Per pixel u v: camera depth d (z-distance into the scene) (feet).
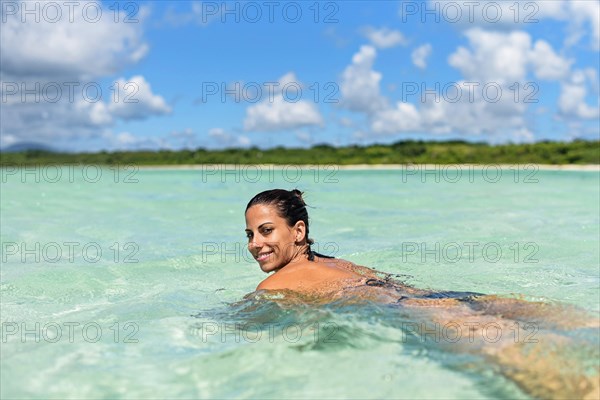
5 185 60.59
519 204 36.60
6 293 14.07
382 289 11.78
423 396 7.48
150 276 16.10
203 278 15.87
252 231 12.68
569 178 74.23
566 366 8.09
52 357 9.11
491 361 8.39
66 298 13.62
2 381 8.15
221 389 7.86
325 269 12.30
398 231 24.50
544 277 15.19
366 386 7.79
